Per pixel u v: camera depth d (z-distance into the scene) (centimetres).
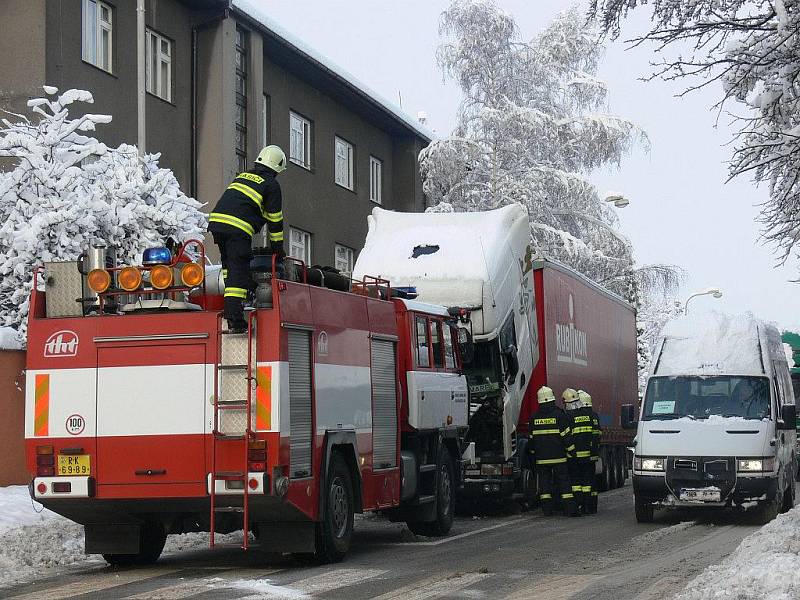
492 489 1814
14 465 1741
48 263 1145
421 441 1478
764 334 1864
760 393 1752
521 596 948
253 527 1151
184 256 1123
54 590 998
